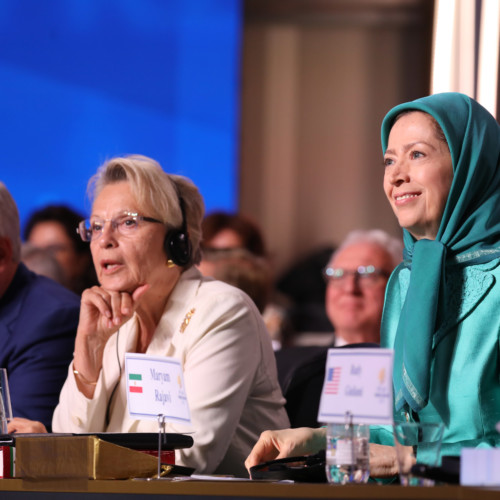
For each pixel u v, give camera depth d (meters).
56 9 21.09
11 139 20.81
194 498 5.18
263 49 23.92
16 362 9.77
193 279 8.83
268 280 12.06
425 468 5.17
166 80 21.91
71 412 8.45
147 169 8.63
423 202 6.99
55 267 13.33
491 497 4.62
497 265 6.76
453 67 10.38
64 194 20.97
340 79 23.97
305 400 8.93
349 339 12.66
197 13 22.16
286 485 4.93
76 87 21.19
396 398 6.90
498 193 6.95
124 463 5.81
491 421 6.55
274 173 23.95
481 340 6.64
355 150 23.95
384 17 23.73
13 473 6.11
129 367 6.69
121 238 8.52
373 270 12.53
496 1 10.01
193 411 7.97
